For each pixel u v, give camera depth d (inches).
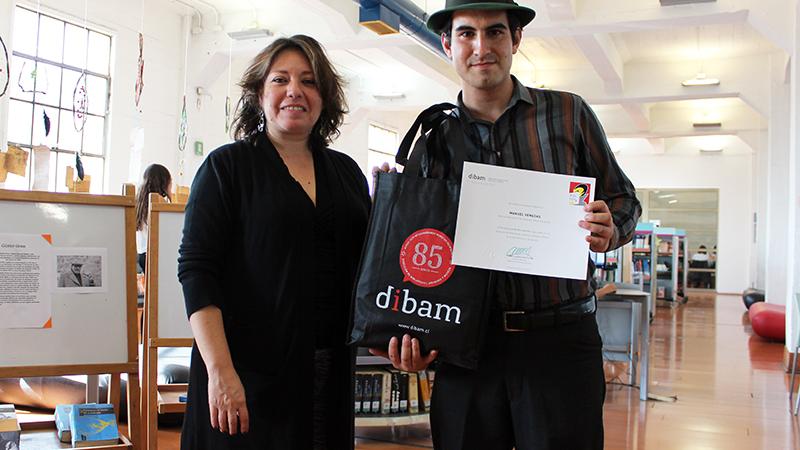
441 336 67.2
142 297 175.3
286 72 75.8
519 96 71.6
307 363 73.7
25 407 169.5
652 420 195.2
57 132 311.7
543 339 69.0
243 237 74.0
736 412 207.0
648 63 439.5
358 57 445.1
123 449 93.3
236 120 80.9
